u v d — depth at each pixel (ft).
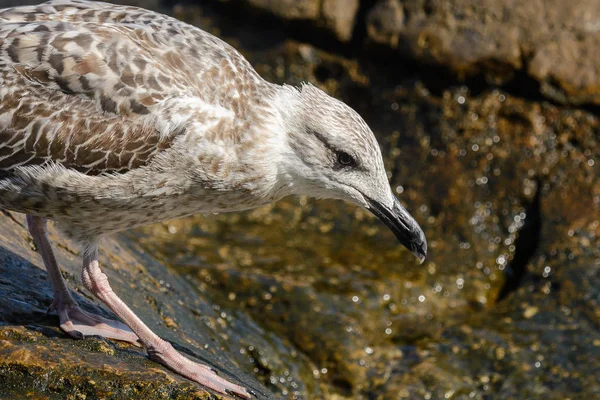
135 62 26.37
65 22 26.71
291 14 49.90
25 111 25.91
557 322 41.42
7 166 26.23
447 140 49.21
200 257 43.34
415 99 49.73
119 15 28.22
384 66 50.26
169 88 26.53
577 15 47.52
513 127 48.75
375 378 37.83
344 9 49.78
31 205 26.81
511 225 47.47
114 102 26.13
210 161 26.94
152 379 24.85
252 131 27.61
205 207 28.37
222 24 51.52
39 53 25.98
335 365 37.99
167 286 35.37
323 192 29.86
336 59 50.72
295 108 28.68
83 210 26.73
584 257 44.80
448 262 45.83
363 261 45.19
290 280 41.96
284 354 37.22
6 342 25.30
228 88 27.48
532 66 47.70
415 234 30.32
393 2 49.08
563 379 38.17
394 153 49.65
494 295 44.62
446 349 39.63
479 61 48.19
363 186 29.63
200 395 24.73
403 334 40.83
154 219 28.17
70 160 26.11
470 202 48.03
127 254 35.47
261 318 39.58
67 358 25.26
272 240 46.32
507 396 37.50
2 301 27.30
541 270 44.52
